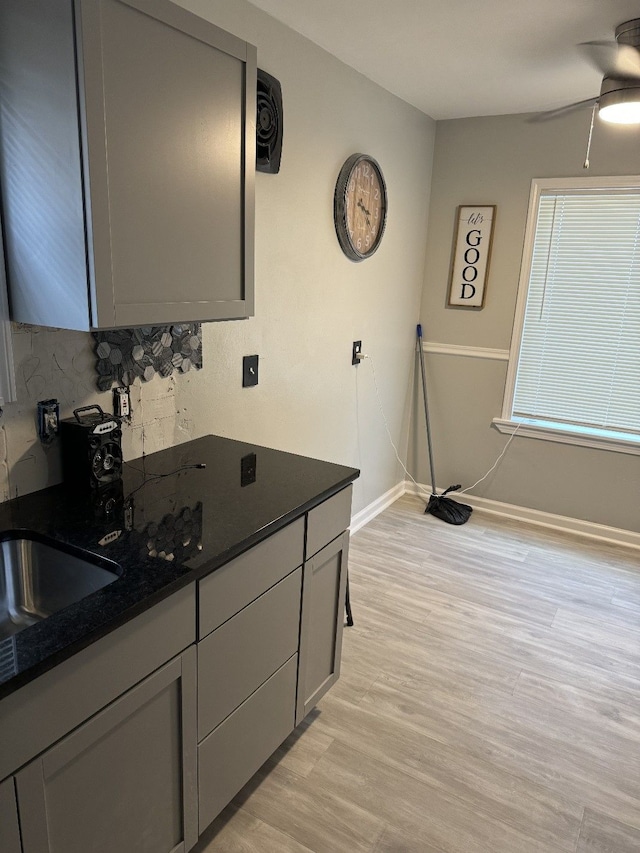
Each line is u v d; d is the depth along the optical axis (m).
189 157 1.50
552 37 2.33
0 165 1.40
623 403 3.52
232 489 1.77
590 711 2.19
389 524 3.72
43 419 1.65
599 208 3.37
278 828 1.68
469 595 2.94
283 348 2.63
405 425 4.07
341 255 2.92
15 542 1.46
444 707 2.18
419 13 2.15
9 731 0.97
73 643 1.03
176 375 2.09
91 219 1.28
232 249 1.70
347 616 2.64
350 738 2.01
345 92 2.69
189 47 1.44
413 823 1.71
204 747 1.48
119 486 1.76
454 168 3.65
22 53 1.28
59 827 1.12
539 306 3.63
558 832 1.71
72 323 1.39
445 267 3.80
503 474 3.89
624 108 2.36
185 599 1.31
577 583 3.09
